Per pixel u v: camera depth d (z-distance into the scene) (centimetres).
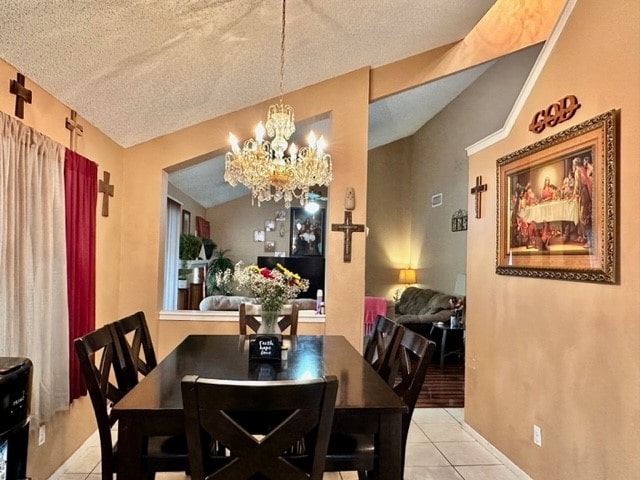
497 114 567
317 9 271
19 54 208
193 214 857
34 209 224
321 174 303
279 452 133
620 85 198
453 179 703
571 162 229
